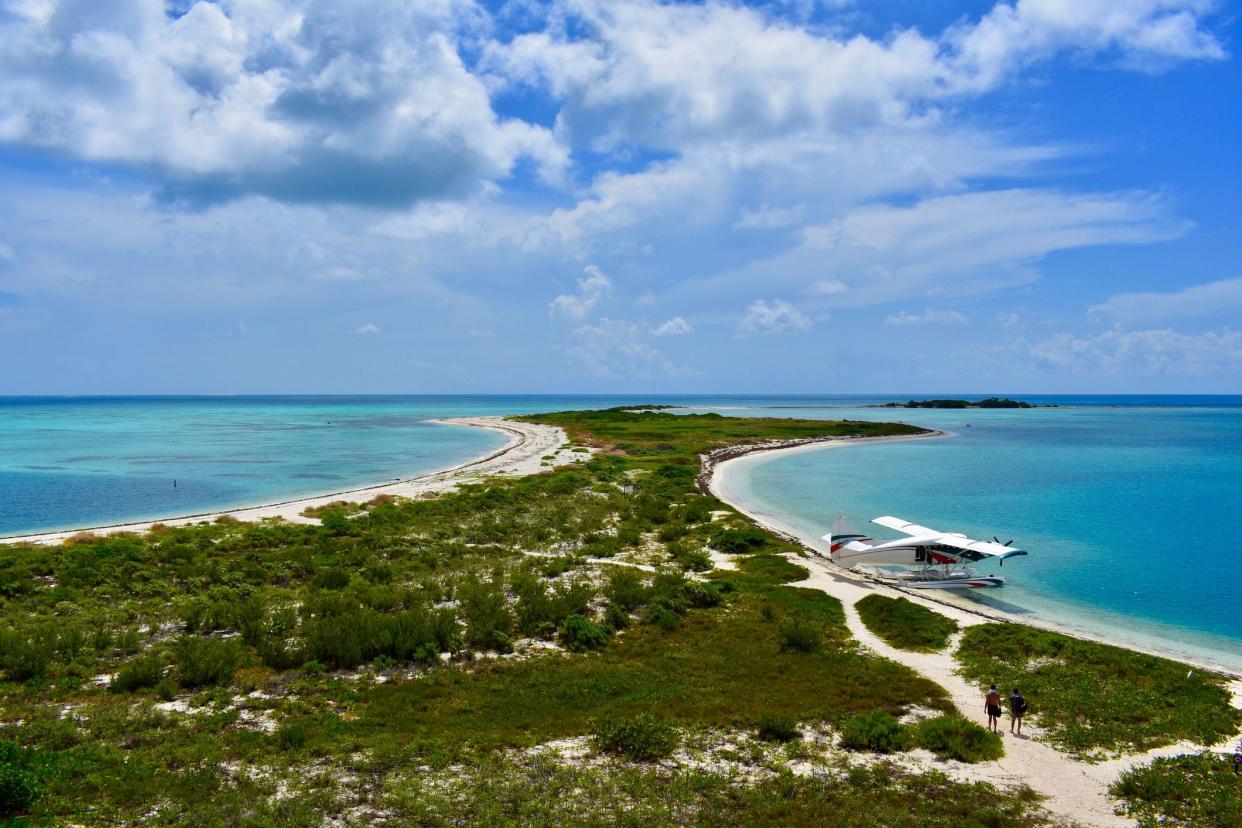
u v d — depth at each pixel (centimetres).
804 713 2141
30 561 3503
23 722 1867
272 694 2144
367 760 1730
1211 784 1719
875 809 1591
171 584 3259
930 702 2247
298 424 18462
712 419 16550
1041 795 1689
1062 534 5094
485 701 2155
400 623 2608
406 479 7719
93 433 14950
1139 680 2441
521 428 15000
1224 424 18838
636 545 4391
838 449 11469
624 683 2320
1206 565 4234
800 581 3703
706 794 1641
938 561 3822
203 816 1426
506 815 1509
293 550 3922
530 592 3169
